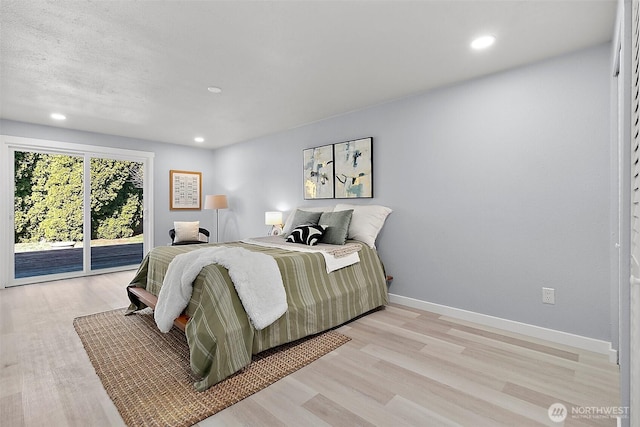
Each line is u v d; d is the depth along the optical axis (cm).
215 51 233
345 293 280
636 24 115
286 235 383
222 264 210
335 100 339
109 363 210
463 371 200
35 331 265
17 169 419
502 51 233
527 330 255
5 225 407
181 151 578
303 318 242
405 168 331
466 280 290
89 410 162
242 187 553
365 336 255
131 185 521
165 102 344
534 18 192
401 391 178
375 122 356
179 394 175
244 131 475
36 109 365
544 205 246
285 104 352
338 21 196
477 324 280
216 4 179
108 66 257
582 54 229
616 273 212
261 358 217
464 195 289
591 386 182
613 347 213
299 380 190
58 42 219
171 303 214
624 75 137
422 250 319
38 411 161
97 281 441
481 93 278
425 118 314
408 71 267
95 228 483
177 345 239
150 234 537
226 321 194
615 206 212
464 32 208
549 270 245
